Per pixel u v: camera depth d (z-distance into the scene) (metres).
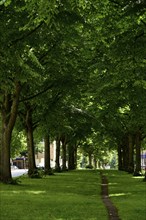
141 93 22.50
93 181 34.69
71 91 29.77
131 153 54.19
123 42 15.45
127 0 13.34
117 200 19.06
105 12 18.56
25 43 17.14
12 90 19.47
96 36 19.08
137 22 16.41
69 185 28.98
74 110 40.47
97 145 79.75
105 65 20.92
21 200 18.23
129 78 19.02
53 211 14.95
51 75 28.64
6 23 17.17
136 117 30.02
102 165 131.00
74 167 77.19
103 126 43.59
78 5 14.34
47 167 47.03
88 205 16.80
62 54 25.39
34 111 39.53
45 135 44.53
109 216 13.77
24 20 16.89
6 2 12.77
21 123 42.44
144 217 13.48
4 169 28.48
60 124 38.31
